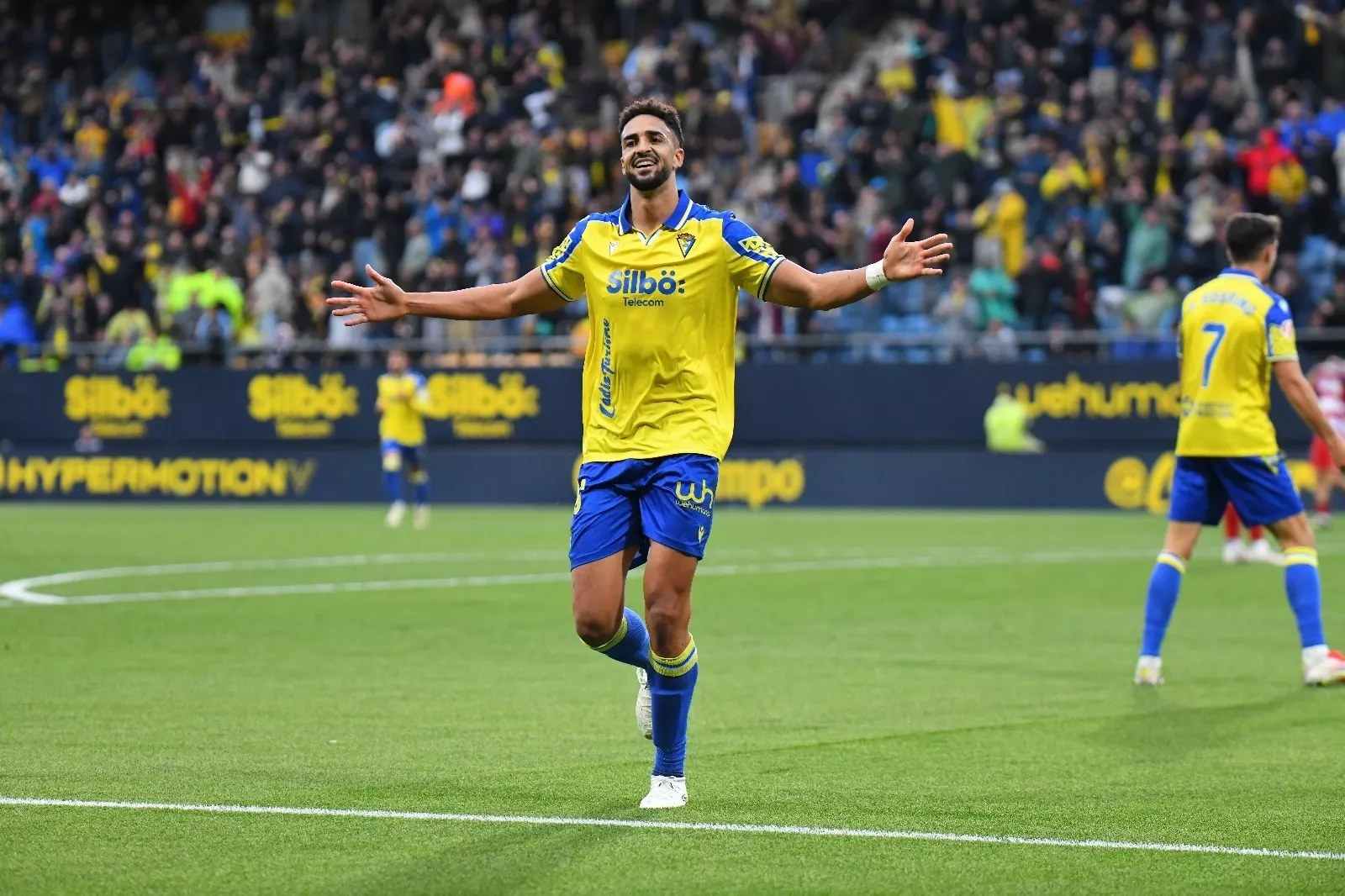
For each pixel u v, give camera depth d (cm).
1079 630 3425
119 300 8862
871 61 8725
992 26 8475
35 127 10381
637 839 1631
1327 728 2303
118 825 1688
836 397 7594
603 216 1825
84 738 2209
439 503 8088
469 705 2498
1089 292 7444
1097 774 1973
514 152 8588
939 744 2177
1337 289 7006
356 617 3650
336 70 9594
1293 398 2631
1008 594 4097
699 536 1752
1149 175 7656
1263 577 4506
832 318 7775
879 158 7888
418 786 1892
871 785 1906
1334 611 3769
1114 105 8012
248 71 10138
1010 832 1667
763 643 3238
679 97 8706
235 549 5466
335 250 8588
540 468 7925
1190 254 7431
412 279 8338
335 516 7269
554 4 9512
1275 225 2695
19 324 8838
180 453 8381
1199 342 2684
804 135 8369
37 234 9388
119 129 9631
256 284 8506
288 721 2350
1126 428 7150
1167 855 1572
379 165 9131
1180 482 2728
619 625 1786
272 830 1670
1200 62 8069
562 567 4797
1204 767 2022
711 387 1778
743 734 2258
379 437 8125
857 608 3825
